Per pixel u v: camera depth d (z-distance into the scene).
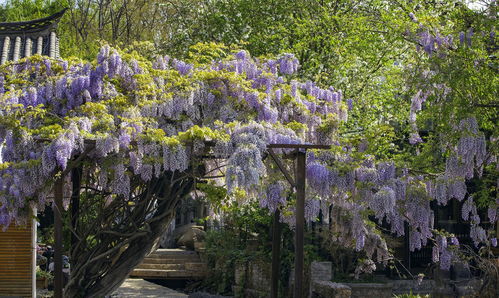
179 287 20.06
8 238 12.29
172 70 10.67
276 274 11.14
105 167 9.40
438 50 11.20
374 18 16.36
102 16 29.12
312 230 17.09
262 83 11.15
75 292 10.77
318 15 18.17
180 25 21.73
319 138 11.27
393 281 17.30
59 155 8.77
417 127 12.40
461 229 18.78
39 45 14.98
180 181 10.96
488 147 11.84
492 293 12.54
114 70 10.23
